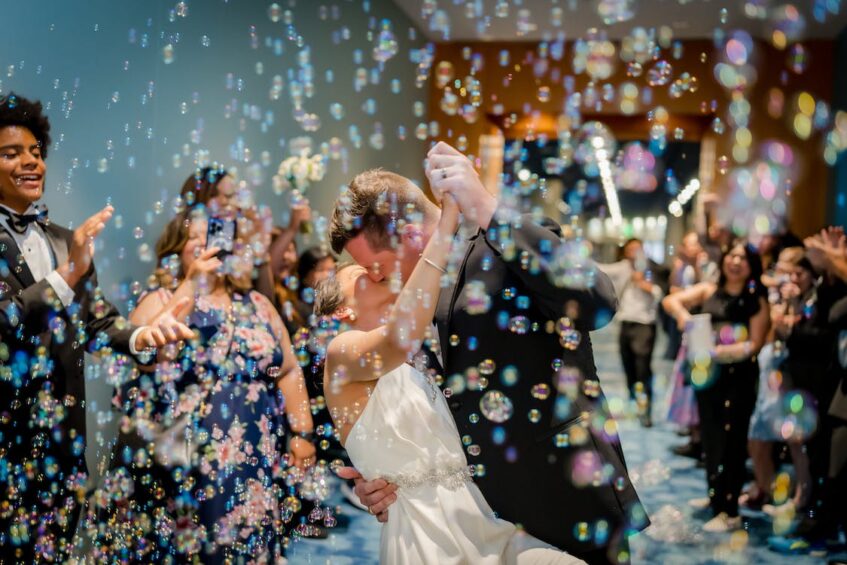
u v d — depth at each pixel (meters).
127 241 3.27
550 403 1.40
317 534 3.33
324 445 2.74
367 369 1.32
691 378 3.76
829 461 3.39
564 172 5.20
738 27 6.91
